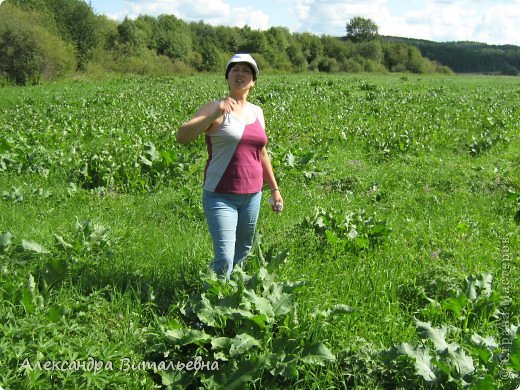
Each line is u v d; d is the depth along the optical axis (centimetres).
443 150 1169
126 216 650
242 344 338
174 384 330
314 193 786
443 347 354
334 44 9175
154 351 354
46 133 1176
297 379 333
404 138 1192
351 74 6012
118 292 431
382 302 435
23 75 3850
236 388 320
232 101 388
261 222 632
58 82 3853
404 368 343
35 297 388
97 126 1373
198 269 478
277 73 6331
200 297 388
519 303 444
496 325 414
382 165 1005
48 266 425
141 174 826
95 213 655
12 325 358
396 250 549
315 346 347
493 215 689
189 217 646
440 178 886
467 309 421
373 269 493
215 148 411
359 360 350
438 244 577
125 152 914
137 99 2159
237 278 390
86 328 368
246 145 411
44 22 5122
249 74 411
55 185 781
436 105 2086
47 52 3944
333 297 447
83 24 5409
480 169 951
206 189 419
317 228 578
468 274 489
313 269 496
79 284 436
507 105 2183
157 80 3631
